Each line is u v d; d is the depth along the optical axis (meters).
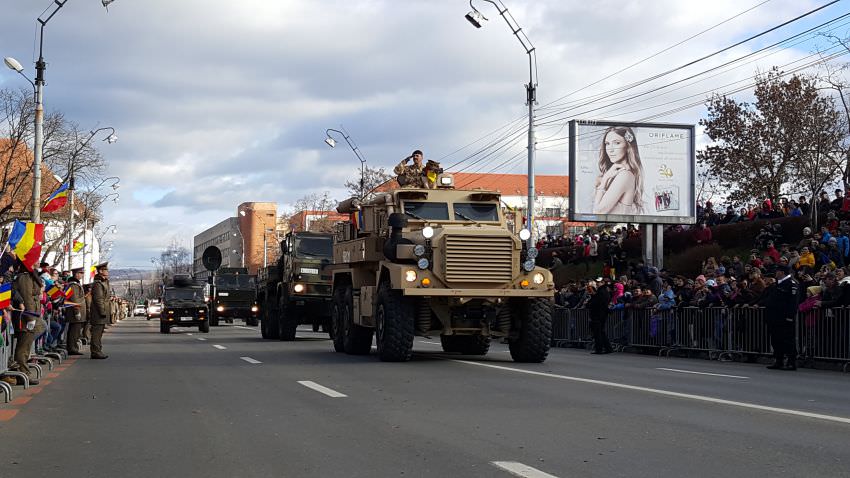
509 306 16.48
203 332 40.03
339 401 10.17
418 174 17.81
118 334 37.84
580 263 42.97
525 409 9.37
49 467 6.60
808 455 6.66
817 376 15.27
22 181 48.91
